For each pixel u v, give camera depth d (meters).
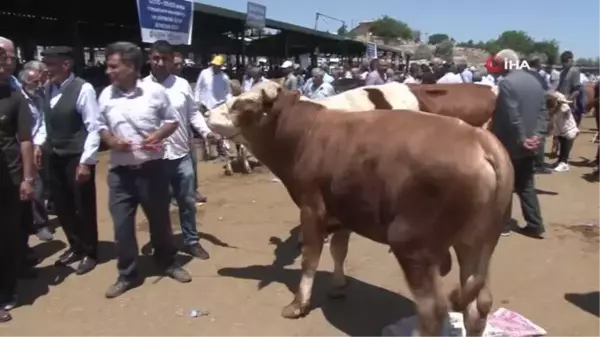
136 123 5.10
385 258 6.09
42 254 6.44
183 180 5.99
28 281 5.64
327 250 6.37
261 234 7.00
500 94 6.32
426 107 6.14
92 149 5.27
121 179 5.20
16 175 4.89
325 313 4.86
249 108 4.69
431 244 3.60
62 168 5.68
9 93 4.83
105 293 5.29
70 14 14.05
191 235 6.17
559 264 5.91
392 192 3.66
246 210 8.08
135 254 5.36
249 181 9.90
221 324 4.69
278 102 4.62
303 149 4.47
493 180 3.47
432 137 3.59
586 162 11.70
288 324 4.68
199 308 4.97
